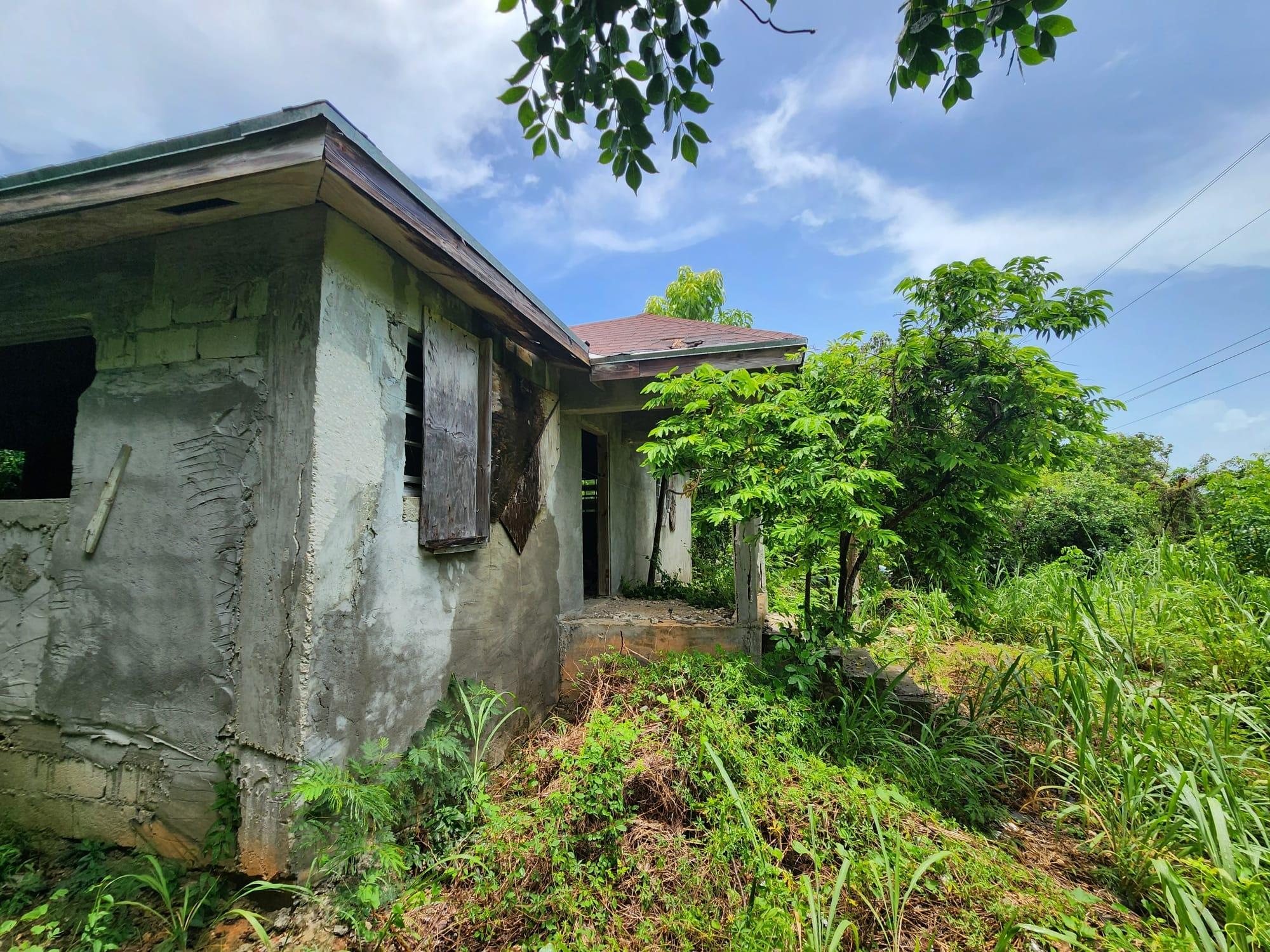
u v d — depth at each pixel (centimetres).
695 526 545
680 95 176
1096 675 334
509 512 376
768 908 185
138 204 203
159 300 234
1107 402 369
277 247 220
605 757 261
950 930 200
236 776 212
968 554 436
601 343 545
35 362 340
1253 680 369
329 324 218
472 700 314
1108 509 966
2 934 189
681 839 230
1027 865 247
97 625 232
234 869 210
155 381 233
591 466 658
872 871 204
